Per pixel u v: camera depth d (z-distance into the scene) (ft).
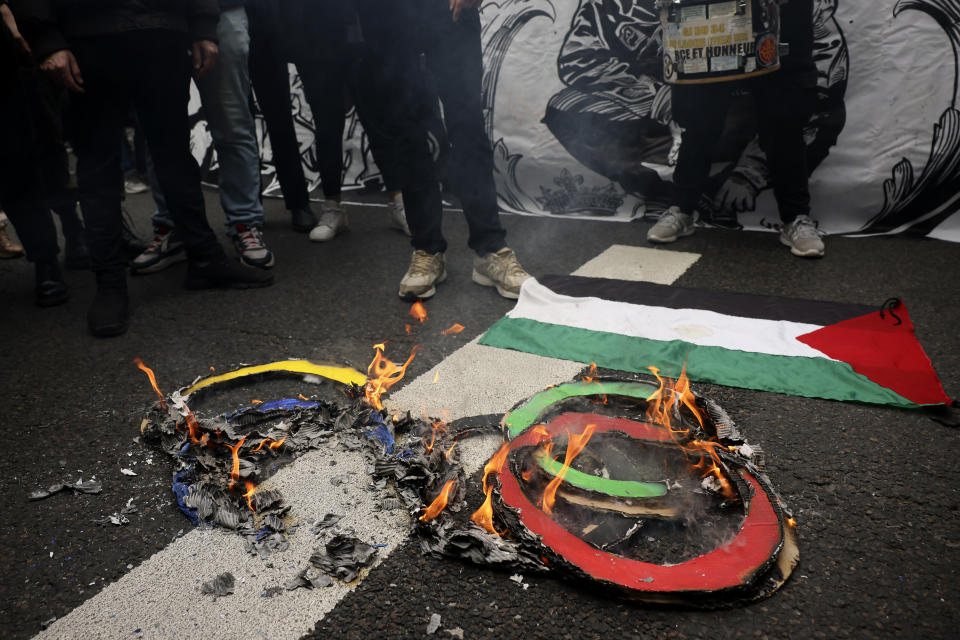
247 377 7.56
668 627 4.19
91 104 8.75
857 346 7.72
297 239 13.39
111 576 4.79
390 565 4.76
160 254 11.69
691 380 7.19
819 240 11.07
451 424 6.42
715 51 10.17
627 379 7.09
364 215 14.98
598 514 5.10
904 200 11.81
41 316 9.99
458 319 9.09
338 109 12.61
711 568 4.49
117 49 8.49
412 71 8.96
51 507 5.58
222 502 5.36
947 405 6.45
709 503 5.18
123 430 6.74
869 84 11.59
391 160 9.45
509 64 13.93
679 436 5.89
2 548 5.12
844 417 6.40
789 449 5.93
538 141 14.16
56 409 7.21
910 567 4.60
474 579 4.62
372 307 9.64
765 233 12.53
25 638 4.27
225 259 10.73
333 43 11.94
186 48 9.18
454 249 12.21
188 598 4.52
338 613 4.37
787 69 10.58
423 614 4.34
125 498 5.67
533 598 4.44
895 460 5.74
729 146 12.59
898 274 10.09
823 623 4.18
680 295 9.55
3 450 6.47
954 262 10.46
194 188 10.09
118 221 9.37
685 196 12.21
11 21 9.14
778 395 6.84
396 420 6.35
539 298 9.37
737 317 8.68
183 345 8.68
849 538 4.87
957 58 10.93
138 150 17.99
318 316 9.40
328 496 5.50
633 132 13.34
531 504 5.11
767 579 4.48
